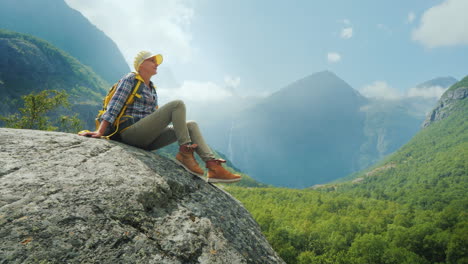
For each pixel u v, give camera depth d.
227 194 3.84
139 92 3.39
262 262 2.66
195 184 3.23
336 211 108.94
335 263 49.34
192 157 3.48
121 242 1.82
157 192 2.50
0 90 127.19
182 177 3.15
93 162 2.47
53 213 1.75
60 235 1.64
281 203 116.75
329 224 72.50
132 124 3.36
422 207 121.31
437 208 112.38
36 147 2.40
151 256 1.85
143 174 2.63
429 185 154.38
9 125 17.06
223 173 3.53
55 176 2.08
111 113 3.15
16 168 2.01
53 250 1.54
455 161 169.50
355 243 55.31
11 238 1.49
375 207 109.44
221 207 3.11
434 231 58.31
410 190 156.25
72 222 1.75
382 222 80.50
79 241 1.67
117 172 2.44
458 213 77.12
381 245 52.34
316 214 92.00
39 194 1.84
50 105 18.20
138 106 3.44
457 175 153.00
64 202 1.86
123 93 3.26
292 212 96.88
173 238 2.12
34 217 1.66
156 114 3.27
